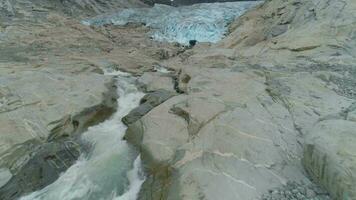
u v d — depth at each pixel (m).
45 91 11.20
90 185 7.97
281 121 8.61
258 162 7.15
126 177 8.16
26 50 17.19
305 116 8.66
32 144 8.98
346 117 7.74
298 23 17.84
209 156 7.44
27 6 26.55
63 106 10.54
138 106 11.91
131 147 9.30
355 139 6.12
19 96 10.66
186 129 9.13
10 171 8.08
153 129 9.30
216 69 13.84
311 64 12.95
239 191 6.31
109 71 16.00
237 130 8.23
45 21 24.34
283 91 10.23
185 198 6.29
